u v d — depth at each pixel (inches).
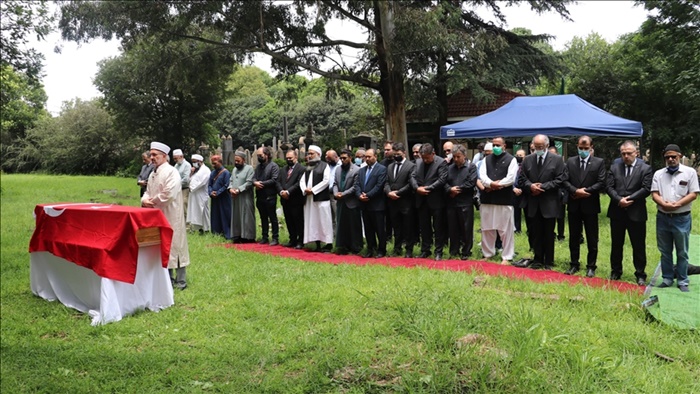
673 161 236.5
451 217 329.4
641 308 214.1
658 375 157.0
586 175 280.4
